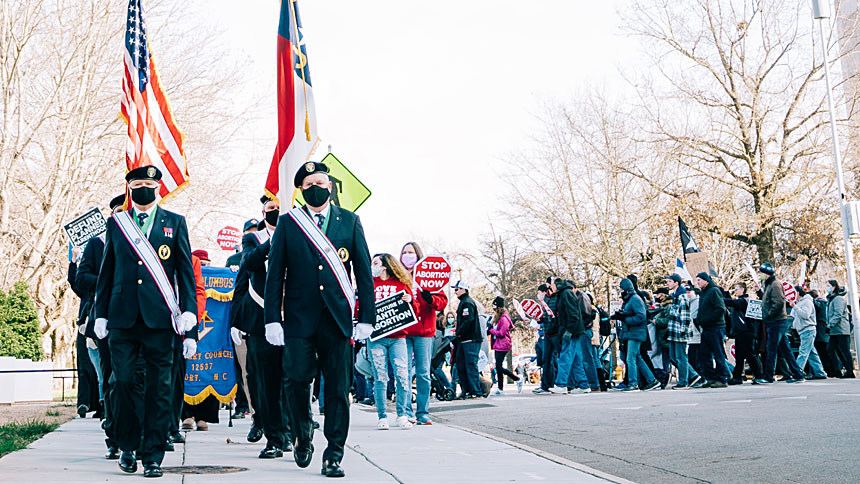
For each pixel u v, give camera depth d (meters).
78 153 24.52
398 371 9.74
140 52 10.05
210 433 9.27
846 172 32.06
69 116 23.14
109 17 24.69
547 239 37.72
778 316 16.41
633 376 16.44
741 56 32.56
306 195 5.74
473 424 10.20
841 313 18.31
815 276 36.56
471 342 15.29
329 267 5.59
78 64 24.09
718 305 15.58
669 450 6.93
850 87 33.34
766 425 8.23
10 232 23.05
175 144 10.27
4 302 20.84
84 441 8.12
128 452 5.68
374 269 9.69
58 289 29.12
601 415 10.20
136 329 5.62
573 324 15.57
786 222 33.62
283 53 8.58
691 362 16.83
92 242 6.70
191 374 9.01
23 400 18.39
